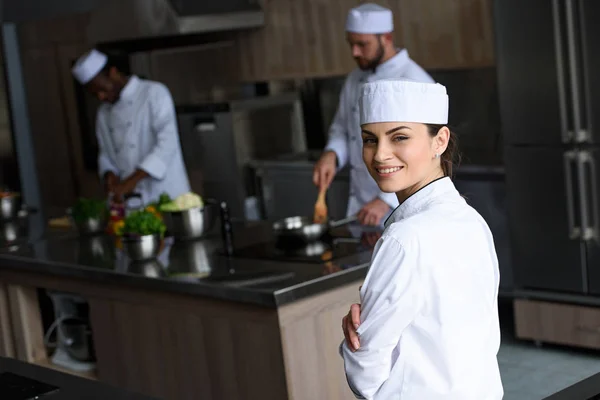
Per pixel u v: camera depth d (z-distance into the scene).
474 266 1.95
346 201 5.90
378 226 3.96
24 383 2.35
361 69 4.37
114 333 3.86
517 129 4.90
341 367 3.31
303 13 6.21
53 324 4.29
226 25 6.33
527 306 5.04
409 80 1.94
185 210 4.08
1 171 7.84
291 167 6.12
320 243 3.72
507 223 5.22
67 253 4.15
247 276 3.34
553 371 4.64
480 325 1.96
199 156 6.58
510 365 4.78
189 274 3.48
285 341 3.13
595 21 4.52
